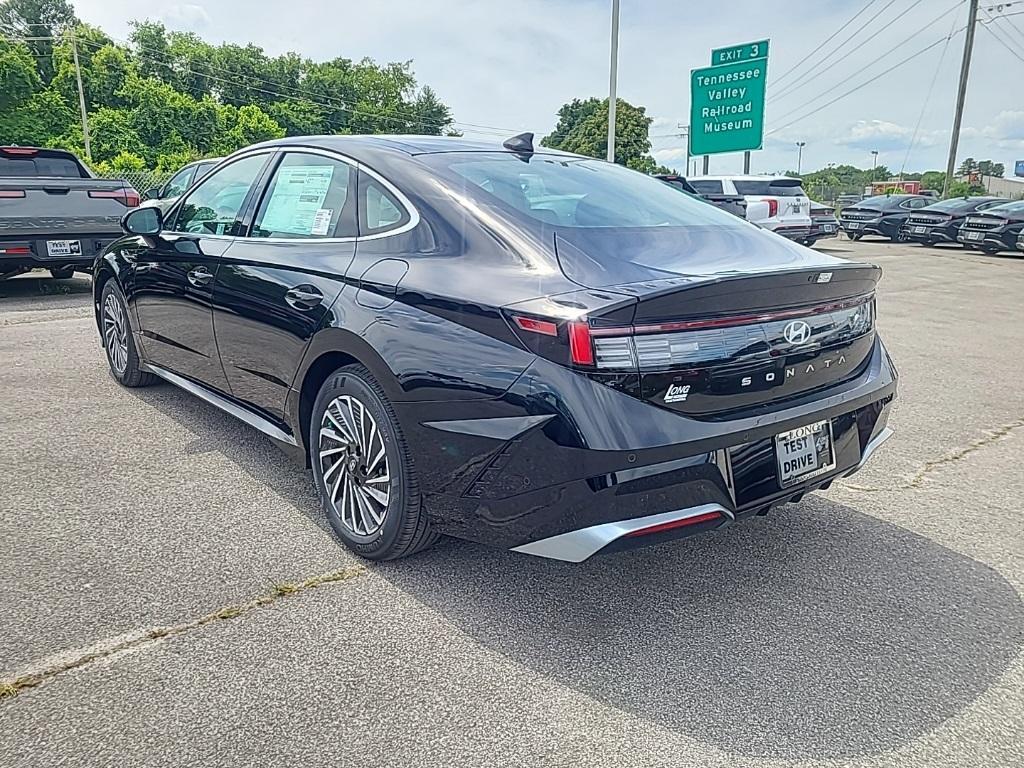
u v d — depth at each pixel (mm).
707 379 2311
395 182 2941
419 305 2572
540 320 2252
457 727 2029
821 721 2096
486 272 2510
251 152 3783
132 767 1848
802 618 2605
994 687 2258
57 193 7918
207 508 3285
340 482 2971
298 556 2904
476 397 2365
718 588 2799
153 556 2869
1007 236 17797
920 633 2535
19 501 3303
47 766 1840
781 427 2484
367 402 2746
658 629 2521
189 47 78562
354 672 2242
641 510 2250
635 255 2553
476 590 2719
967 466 4113
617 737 2014
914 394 5586
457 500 2512
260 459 3840
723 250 2752
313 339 2928
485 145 3385
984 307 9961
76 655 2270
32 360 5660
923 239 21125
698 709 2131
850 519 3424
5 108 54312
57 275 9719
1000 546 3176
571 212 2830
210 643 2352
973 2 30453
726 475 2379
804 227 17688
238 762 1876
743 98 20688
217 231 3801
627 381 2193
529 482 2301
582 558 2268
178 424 4312
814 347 2611
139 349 4605
